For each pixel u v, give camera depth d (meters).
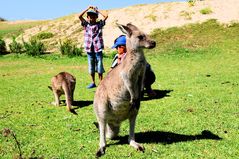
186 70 13.54
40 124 6.65
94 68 10.42
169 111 7.24
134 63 4.70
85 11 10.21
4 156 5.09
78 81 11.77
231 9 23.73
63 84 7.45
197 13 24.06
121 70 4.73
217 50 18.25
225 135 5.73
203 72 12.77
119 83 4.74
